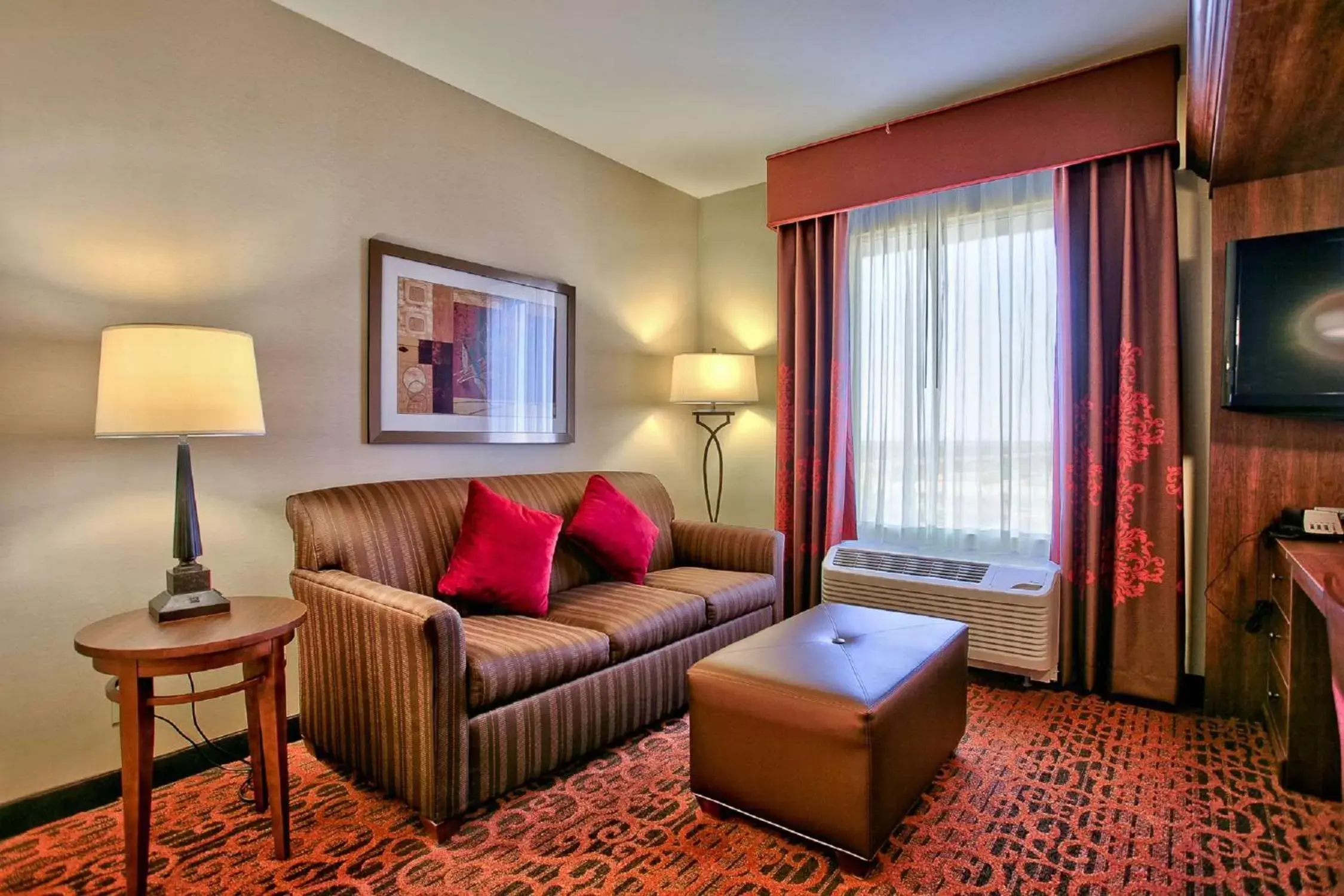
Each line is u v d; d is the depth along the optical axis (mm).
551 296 3277
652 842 1741
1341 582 1588
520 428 3137
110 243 1964
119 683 1517
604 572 2975
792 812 1684
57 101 1866
